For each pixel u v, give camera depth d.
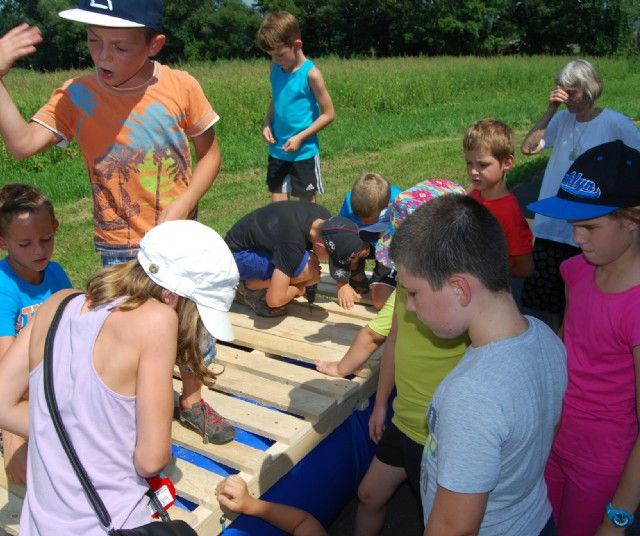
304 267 3.59
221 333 1.92
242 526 2.43
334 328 3.66
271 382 3.08
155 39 2.70
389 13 54.62
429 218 1.56
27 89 16.88
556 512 2.45
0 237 2.63
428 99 19.73
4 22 61.47
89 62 59.97
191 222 1.96
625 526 2.02
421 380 2.41
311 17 58.44
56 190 8.95
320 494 2.82
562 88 3.88
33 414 1.79
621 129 3.82
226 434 2.61
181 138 2.93
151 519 1.83
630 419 2.19
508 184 9.13
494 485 1.49
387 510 3.12
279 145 5.55
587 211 1.96
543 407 1.60
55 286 2.85
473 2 51.53
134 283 1.83
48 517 1.75
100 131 2.83
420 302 1.59
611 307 2.11
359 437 3.08
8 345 2.64
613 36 48.50
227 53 60.22
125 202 2.92
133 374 1.75
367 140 12.86
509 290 1.60
